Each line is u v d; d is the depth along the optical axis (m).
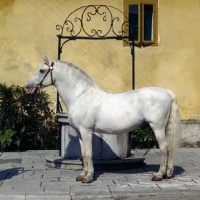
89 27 13.74
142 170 10.27
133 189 8.59
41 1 13.73
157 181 9.19
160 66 13.77
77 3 13.73
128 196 8.30
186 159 11.72
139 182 9.12
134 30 13.73
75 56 13.76
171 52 13.79
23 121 13.14
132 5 13.70
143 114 9.09
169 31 13.80
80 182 9.16
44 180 9.34
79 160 10.40
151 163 11.16
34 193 8.32
